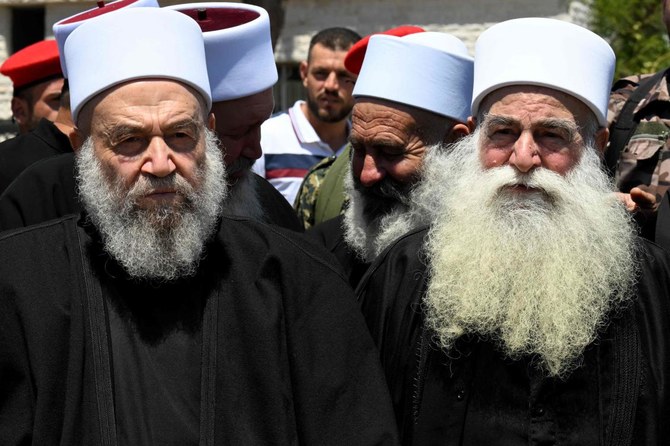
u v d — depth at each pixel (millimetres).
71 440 3127
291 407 3334
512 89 3691
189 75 3434
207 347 3320
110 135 3346
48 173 4309
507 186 3623
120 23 3408
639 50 10758
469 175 3773
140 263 3322
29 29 11750
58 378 3207
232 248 3506
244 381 3311
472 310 3469
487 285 3518
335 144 7051
